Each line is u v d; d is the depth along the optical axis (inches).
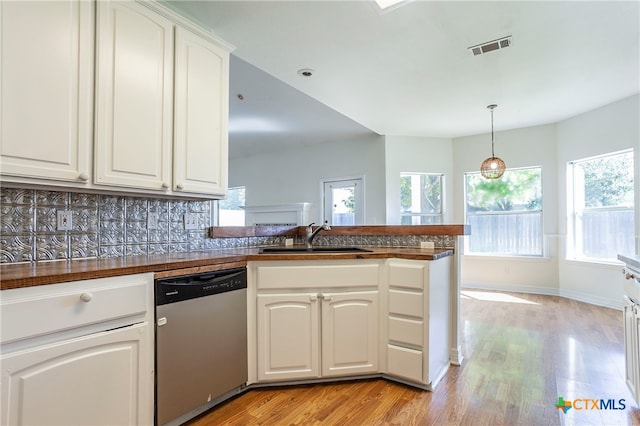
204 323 69.5
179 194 77.9
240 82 135.9
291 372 81.7
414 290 82.6
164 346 62.5
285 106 162.9
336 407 74.9
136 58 68.9
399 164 217.0
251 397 78.6
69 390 50.3
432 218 225.8
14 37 53.3
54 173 57.6
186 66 78.0
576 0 82.9
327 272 82.9
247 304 79.4
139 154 69.2
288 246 117.2
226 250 97.0
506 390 82.4
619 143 158.2
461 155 223.1
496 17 89.6
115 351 55.9
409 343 83.0
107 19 64.5
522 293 199.9
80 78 60.9
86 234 72.7
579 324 136.4
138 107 69.1
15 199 63.4
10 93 52.9
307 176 243.8
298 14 87.2
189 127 78.4
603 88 142.3
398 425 68.4
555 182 194.9
